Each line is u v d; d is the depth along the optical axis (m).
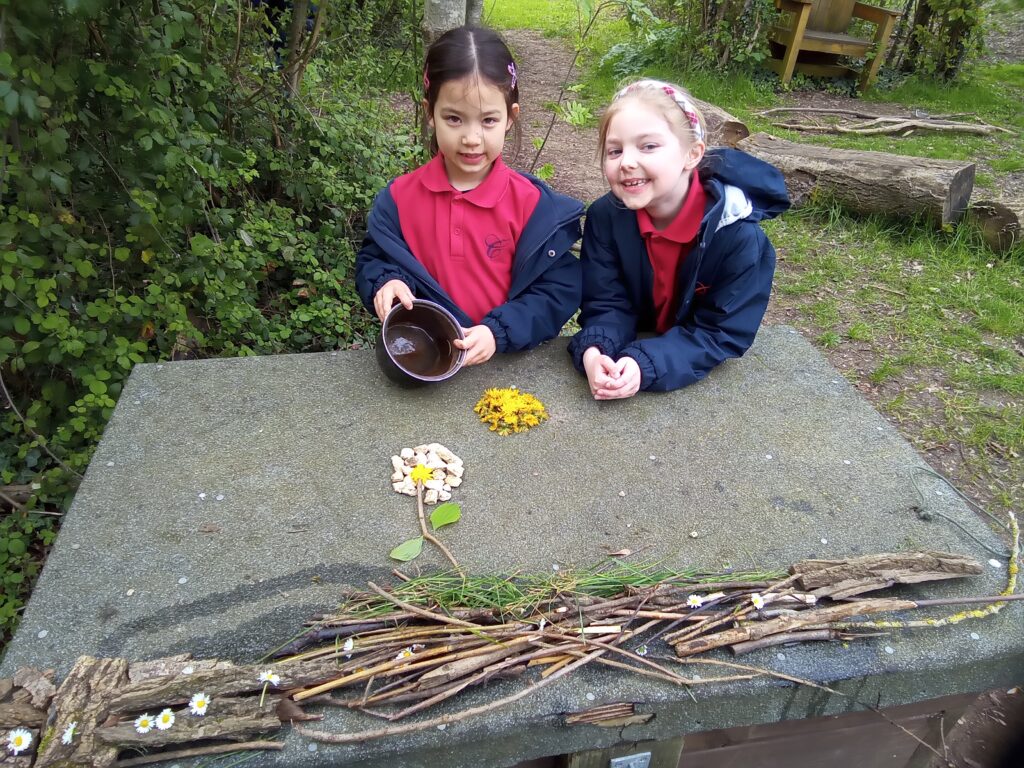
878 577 1.27
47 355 2.04
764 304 1.83
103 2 1.77
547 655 1.15
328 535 1.35
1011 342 3.33
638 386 1.72
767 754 1.49
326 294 3.00
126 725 0.98
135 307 2.17
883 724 1.50
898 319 3.48
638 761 1.30
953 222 4.25
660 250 1.79
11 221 1.82
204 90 2.35
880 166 4.28
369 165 3.46
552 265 1.87
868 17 7.12
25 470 2.15
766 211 1.75
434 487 1.45
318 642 1.16
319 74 3.77
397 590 1.24
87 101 2.05
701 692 1.13
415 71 3.17
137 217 2.13
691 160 1.64
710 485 1.51
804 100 6.82
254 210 3.02
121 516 1.35
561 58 8.20
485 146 1.70
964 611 1.26
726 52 6.77
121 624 1.16
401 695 1.07
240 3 2.74
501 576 1.28
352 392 1.73
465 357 1.72
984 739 1.94
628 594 1.24
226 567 1.27
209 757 1.01
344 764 1.04
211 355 2.59
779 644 1.20
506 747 1.11
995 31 9.77
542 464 1.54
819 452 1.62
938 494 1.52
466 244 1.86
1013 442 2.71
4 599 1.96
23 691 1.03
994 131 6.16
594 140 5.71
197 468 1.48
